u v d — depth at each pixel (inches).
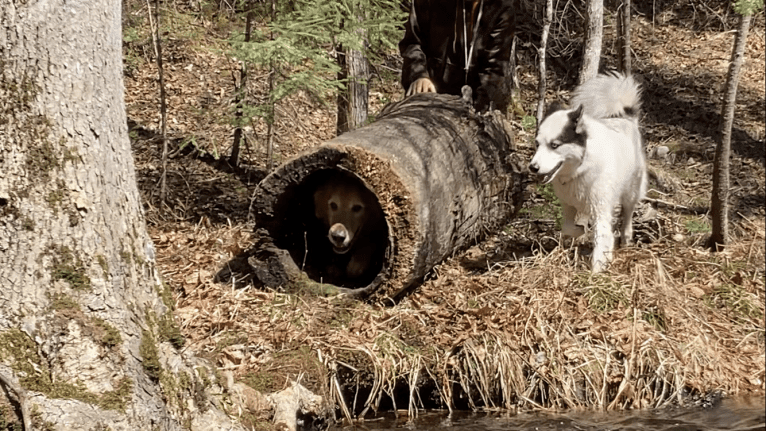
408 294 234.2
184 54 460.1
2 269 125.5
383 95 476.4
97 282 130.3
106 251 132.2
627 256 268.8
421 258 224.2
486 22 293.7
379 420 193.6
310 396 181.5
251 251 252.8
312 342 199.6
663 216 335.9
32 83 125.3
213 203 324.5
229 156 372.8
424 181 222.8
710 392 212.1
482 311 220.4
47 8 125.2
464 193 247.0
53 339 126.5
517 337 213.8
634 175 277.7
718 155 290.5
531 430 187.8
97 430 125.3
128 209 138.2
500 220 282.4
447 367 203.8
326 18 305.6
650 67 577.0
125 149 138.3
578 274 246.2
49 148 126.6
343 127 350.3
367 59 350.0
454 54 299.3
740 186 406.9
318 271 242.5
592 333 219.1
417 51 301.3
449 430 187.2
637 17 647.8
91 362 128.2
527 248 287.3
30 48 124.6
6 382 120.5
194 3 406.0
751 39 615.2
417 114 254.4
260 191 225.9
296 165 222.5
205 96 428.5
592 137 254.7
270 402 169.5
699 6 646.5
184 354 147.9
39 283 126.6
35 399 122.4
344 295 226.2
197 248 270.7
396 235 218.8
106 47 132.9
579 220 273.7
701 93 537.6
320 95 309.6
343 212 230.7
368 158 216.5
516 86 489.4
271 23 300.7
